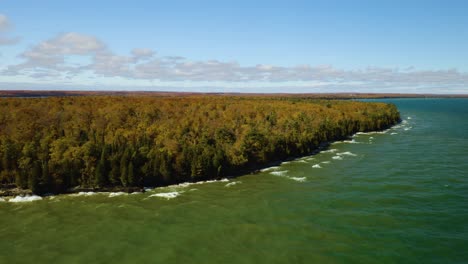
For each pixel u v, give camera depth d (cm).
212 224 5328
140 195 7050
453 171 7769
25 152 7638
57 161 7525
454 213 5334
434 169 8031
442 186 6694
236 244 4622
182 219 5588
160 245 4662
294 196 6575
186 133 9538
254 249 4459
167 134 9219
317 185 7262
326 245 4500
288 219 5416
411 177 7438
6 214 6019
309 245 4519
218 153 8362
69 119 10025
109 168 7600
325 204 6028
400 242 4497
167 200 6638
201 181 8025
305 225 5156
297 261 4119
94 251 4541
